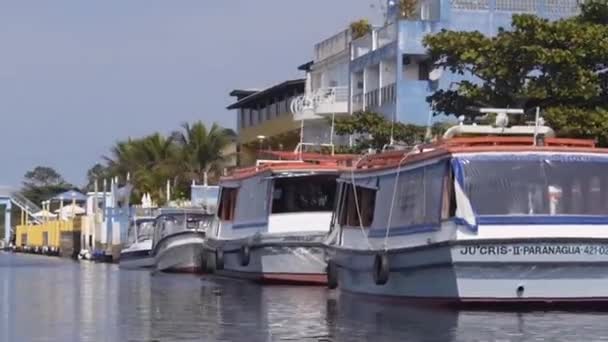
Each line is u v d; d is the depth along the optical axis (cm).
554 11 6488
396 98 6438
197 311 3616
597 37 4425
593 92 4438
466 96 4588
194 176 10325
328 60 8050
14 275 6894
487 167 3075
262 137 8075
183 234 6412
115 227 10488
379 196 3547
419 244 3183
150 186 10394
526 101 4522
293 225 4572
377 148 5438
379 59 6812
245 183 4988
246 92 10200
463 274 3028
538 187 3072
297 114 7869
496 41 4534
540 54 4397
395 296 3388
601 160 3127
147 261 7644
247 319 3291
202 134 10325
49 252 14912
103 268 8225
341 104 7462
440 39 4653
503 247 2991
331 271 4062
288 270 4609
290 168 4575
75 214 14650
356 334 2762
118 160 11300
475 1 6525
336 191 4234
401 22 6531
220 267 5288
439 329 2762
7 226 19000
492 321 2880
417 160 3278
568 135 4359
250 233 4838
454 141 3175
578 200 3084
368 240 3609
